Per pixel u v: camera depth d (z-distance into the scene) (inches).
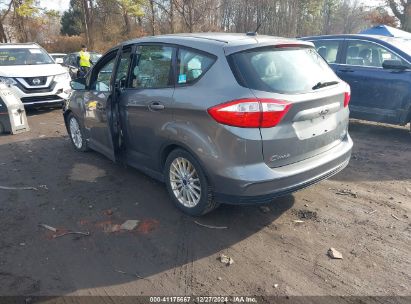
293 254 125.3
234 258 123.6
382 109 261.6
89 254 127.1
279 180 124.8
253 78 123.8
